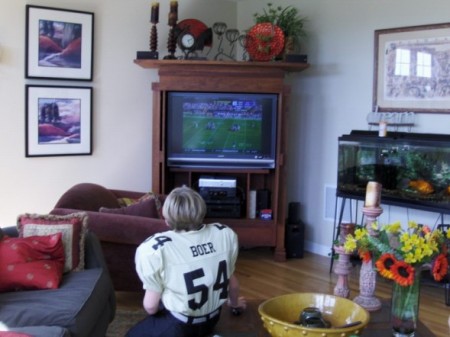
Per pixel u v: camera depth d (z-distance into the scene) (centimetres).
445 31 424
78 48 485
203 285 225
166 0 540
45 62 466
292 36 515
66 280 297
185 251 227
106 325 301
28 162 467
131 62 524
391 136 438
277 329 195
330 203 525
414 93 448
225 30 543
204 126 507
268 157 510
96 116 506
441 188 403
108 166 519
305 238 554
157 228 347
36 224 318
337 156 512
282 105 498
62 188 490
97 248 329
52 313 252
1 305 261
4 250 290
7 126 453
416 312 211
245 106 504
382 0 468
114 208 416
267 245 510
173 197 234
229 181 511
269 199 526
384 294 413
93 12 493
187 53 505
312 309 210
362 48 488
